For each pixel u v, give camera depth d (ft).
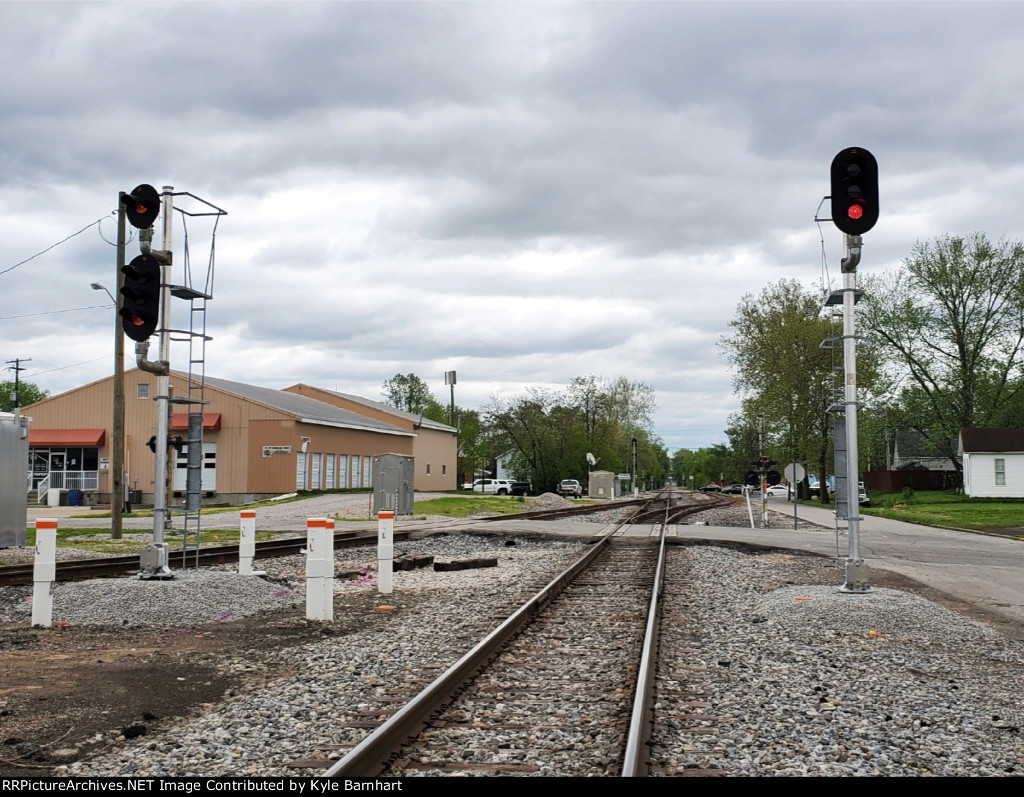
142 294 41.86
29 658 31.19
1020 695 27.04
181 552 64.18
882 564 67.97
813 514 158.10
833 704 24.98
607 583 52.70
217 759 20.03
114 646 33.55
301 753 20.33
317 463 182.80
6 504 69.72
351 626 38.70
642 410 419.54
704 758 19.99
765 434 203.82
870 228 43.86
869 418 211.00
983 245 208.23
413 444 250.78
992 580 59.52
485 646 30.25
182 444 46.34
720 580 55.16
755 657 31.35
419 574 59.98
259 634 36.27
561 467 284.61
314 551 39.91
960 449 226.99
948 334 212.64
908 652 33.32
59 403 181.37
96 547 76.79
